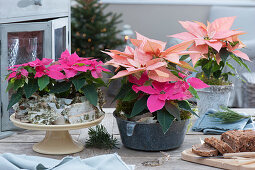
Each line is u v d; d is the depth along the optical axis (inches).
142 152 50.4
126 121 49.0
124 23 193.3
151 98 46.8
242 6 187.8
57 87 48.1
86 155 49.5
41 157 44.8
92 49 159.8
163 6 192.7
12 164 41.1
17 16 65.2
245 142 46.9
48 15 74.0
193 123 63.3
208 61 62.2
